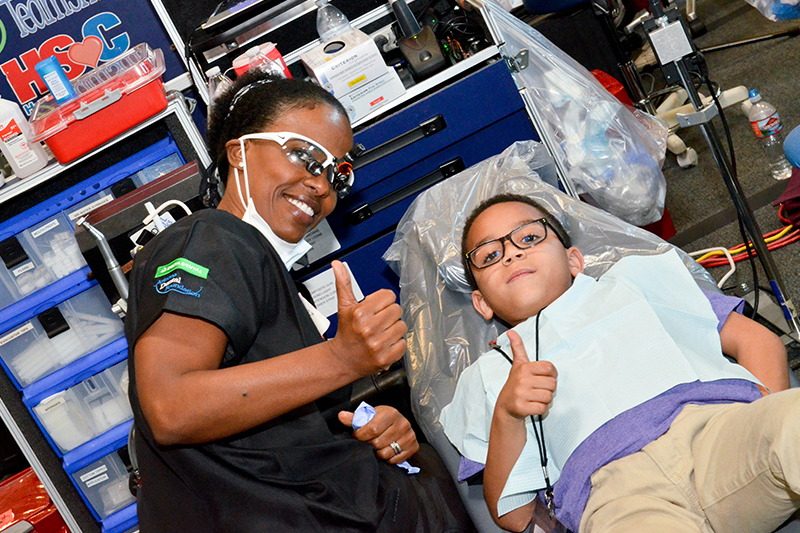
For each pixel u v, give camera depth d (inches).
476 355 63.1
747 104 100.4
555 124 80.8
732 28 146.9
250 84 49.0
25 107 84.0
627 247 63.6
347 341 36.7
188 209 64.5
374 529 43.3
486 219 61.1
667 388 47.0
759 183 96.8
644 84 133.9
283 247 48.4
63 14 81.7
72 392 78.4
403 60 77.8
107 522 80.8
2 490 84.5
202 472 40.6
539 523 49.7
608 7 103.3
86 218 66.9
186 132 73.5
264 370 36.2
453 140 73.9
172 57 84.6
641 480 43.4
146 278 39.5
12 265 74.3
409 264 70.7
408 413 71.1
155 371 35.7
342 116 48.0
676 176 109.9
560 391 49.9
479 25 78.2
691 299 53.8
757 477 38.3
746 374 48.2
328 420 52.3
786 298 65.2
